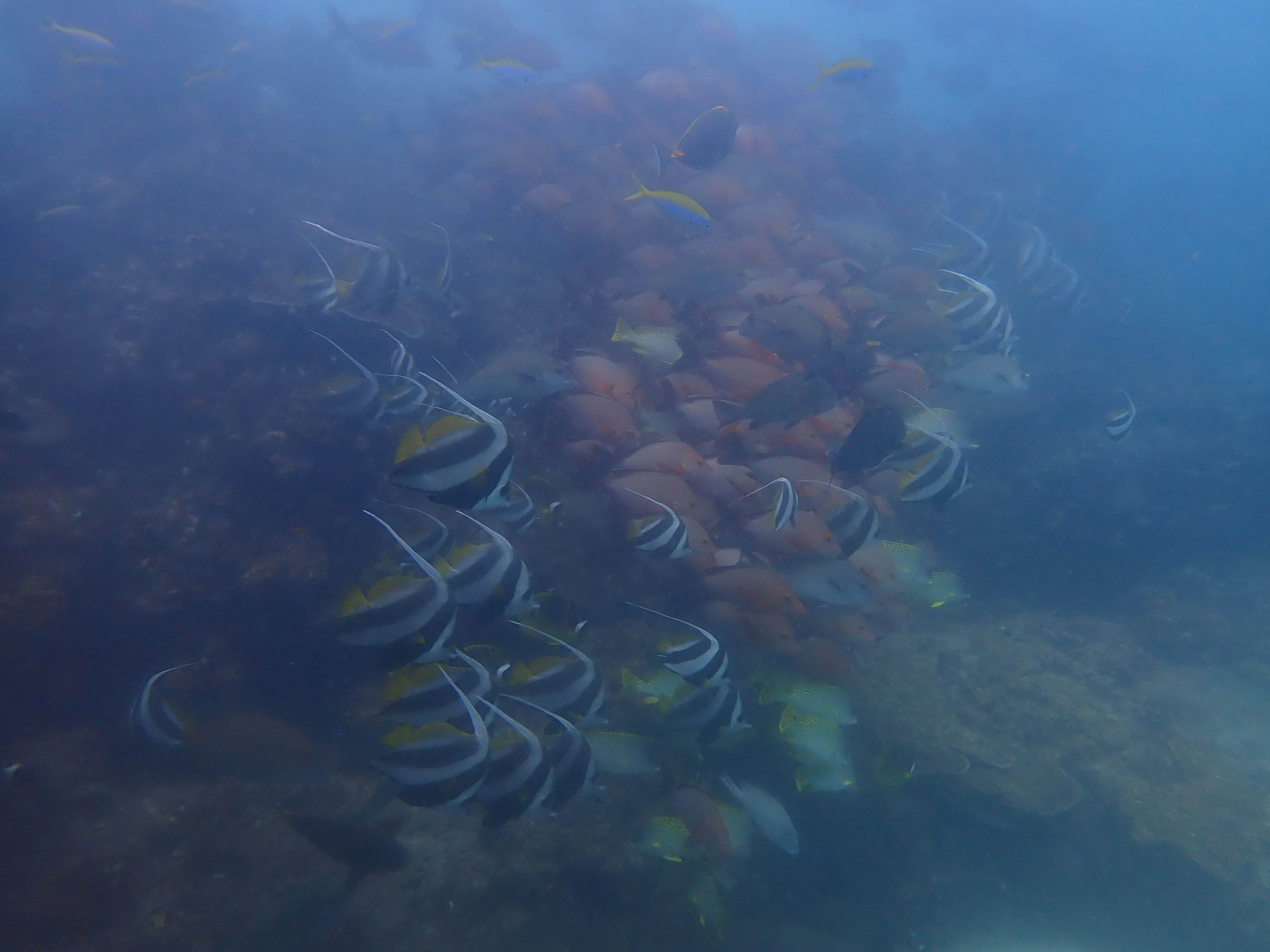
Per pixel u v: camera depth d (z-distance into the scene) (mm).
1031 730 2123
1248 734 2328
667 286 2154
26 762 1560
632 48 5547
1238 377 4199
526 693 1315
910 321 2029
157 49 4336
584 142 3902
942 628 2473
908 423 1874
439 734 1157
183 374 2176
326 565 1853
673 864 1581
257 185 3320
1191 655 2562
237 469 1934
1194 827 1985
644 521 1509
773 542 1636
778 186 3469
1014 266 2949
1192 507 2877
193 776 1636
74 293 2352
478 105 4137
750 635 1564
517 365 1719
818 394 1702
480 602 1242
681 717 1394
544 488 1730
